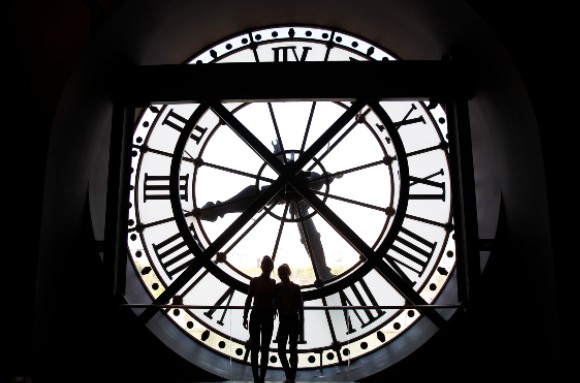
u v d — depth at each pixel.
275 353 6.10
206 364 5.59
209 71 5.52
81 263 5.29
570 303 4.22
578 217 4.27
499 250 5.31
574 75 4.38
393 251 6.48
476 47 5.07
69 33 4.63
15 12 4.33
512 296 5.20
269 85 5.48
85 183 5.41
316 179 6.71
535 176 4.55
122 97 5.41
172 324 5.98
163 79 5.52
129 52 5.50
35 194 4.40
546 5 4.51
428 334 5.43
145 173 6.57
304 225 6.64
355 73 5.48
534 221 4.63
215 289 6.41
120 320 5.20
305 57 6.83
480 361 5.14
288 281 4.53
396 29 6.21
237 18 6.39
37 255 4.37
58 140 4.68
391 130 5.75
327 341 6.22
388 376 5.40
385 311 6.30
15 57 4.36
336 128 5.53
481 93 5.38
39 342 4.48
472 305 4.98
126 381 5.17
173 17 5.64
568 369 4.18
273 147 7.00
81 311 5.16
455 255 5.79
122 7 4.84
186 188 6.60
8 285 4.27
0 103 4.31
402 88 5.44
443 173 6.57
